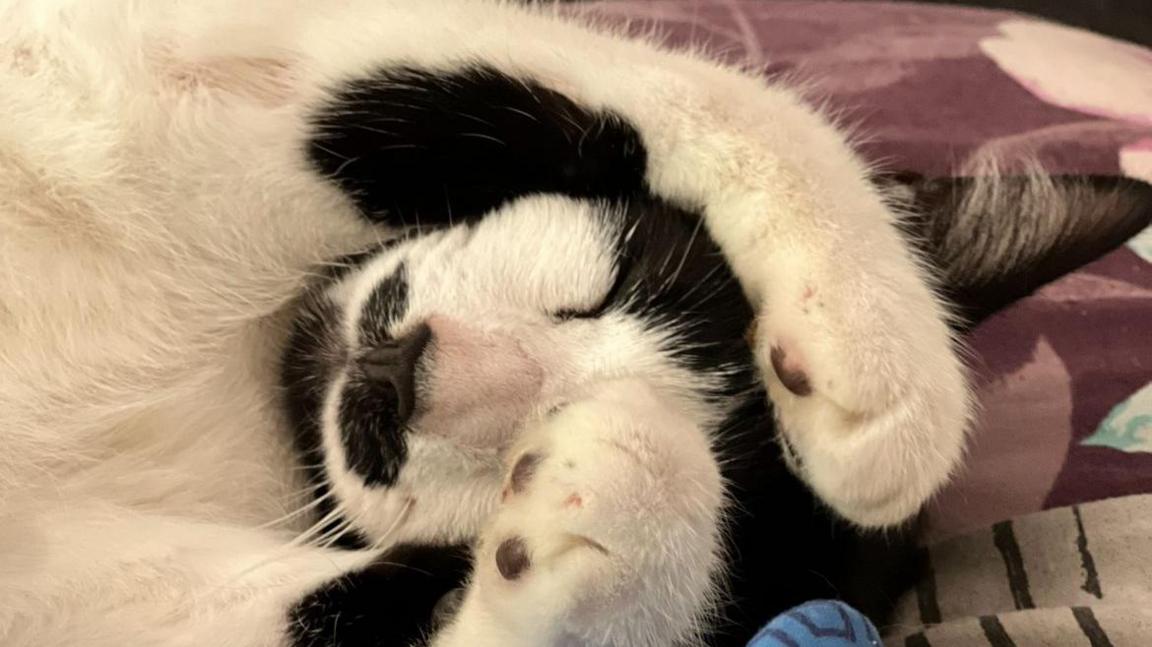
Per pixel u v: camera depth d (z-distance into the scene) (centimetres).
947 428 23
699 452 22
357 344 24
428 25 25
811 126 26
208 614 23
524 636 20
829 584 24
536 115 25
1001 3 48
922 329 23
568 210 25
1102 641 24
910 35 39
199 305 26
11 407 24
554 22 27
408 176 26
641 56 26
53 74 24
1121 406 29
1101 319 30
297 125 25
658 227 25
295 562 24
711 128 25
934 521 28
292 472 26
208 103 25
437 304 24
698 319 24
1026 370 29
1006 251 27
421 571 23
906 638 26
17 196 24
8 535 23
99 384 25
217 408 26
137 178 25
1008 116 35
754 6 41
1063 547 26
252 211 26
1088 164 33
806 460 23
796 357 22
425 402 23
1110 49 40
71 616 22
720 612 22
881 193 26
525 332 24
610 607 20
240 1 25
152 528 24
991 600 26
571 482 20
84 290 24
